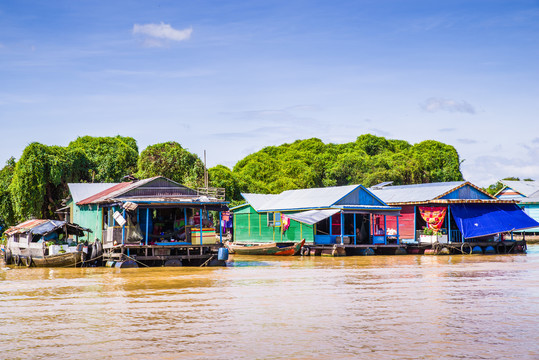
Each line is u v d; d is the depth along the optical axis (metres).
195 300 21.52
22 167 54.97
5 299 22.03
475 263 37.62
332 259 42.53
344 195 48.28
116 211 37.12
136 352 14.27
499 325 16.97
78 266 35.91
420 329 16.48
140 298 22.05
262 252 48.06
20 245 38.84
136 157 73.88
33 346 14.89
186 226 36.94
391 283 26.31
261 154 107.19
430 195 51.06
